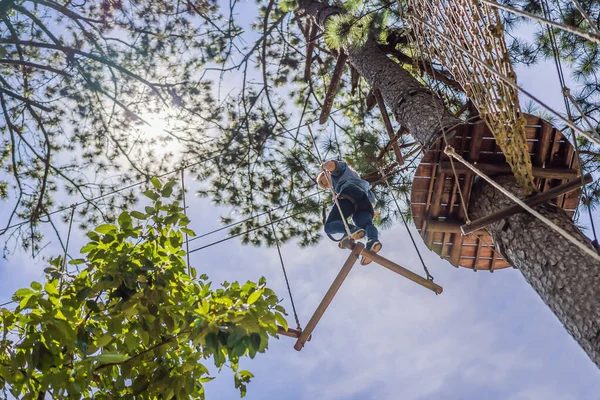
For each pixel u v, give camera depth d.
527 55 7.87
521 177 3.78
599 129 7.57
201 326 2.88
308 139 9.91
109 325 3.00
